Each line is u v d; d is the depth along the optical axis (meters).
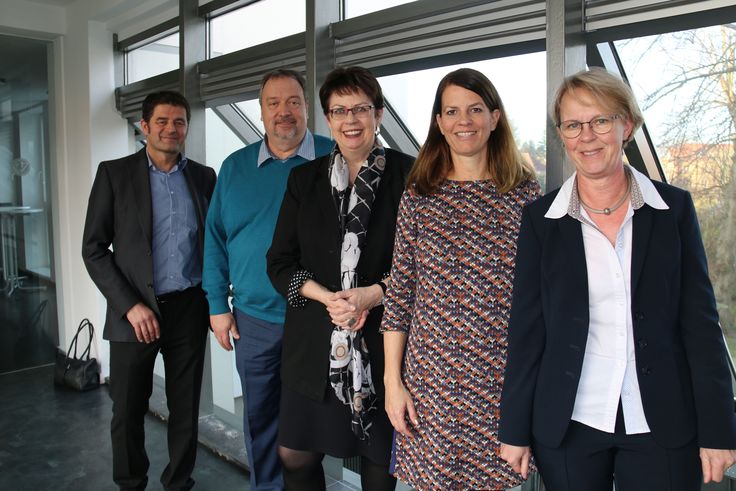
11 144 5.21
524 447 1.62
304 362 2.11
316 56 2.92
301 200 2.17
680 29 1.93
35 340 5.49
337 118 2.02
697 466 1.50
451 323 1.72
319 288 2.05
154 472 3.36
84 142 4.89
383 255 2.04
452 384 1.71
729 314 2.24
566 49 1.97
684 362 1.49
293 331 2.15
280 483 2.81
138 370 2.94
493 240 1.71
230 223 2.62
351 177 2.12
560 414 1.54
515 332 1.62
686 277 1.49
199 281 3.05
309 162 2.23
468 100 1.71
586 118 1.47
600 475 1.58
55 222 5.41
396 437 1.91
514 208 1.74
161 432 3.91
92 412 4.31
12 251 5.30
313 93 2.93
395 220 2.05
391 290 1.86
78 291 5.16
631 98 1.47
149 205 2.90
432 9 2.52
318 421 2.13
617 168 1.51
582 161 1.50
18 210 5.31
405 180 2.06
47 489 3.18
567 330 1.53
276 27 3.38
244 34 3.63
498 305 1.70
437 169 1.83
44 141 5.38
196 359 3.06
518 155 1.79
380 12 2.72
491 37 2.36
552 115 1.58
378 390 2.05
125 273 2.91
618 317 1.50
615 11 1.96
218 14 3.83
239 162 2.66
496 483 1.72
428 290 1.76
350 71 2.01
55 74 5.23
